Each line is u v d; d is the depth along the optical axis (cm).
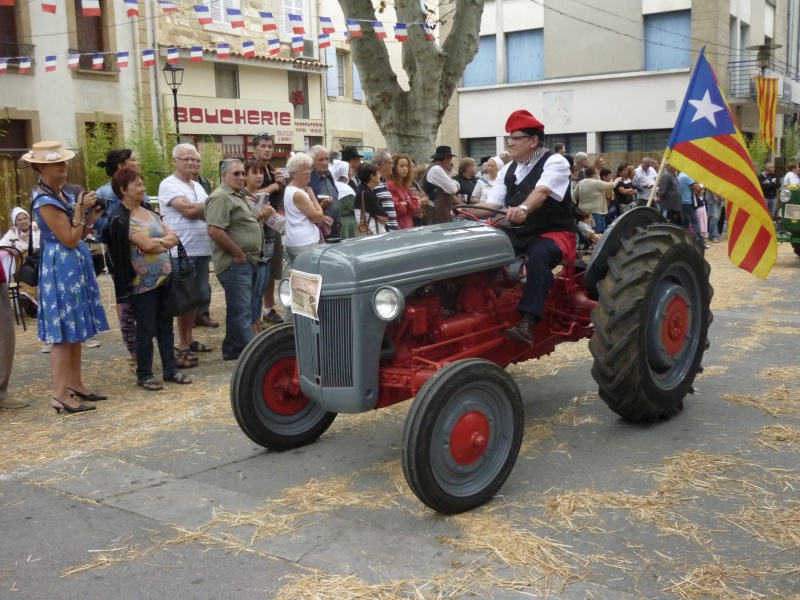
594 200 1208
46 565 329
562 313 492
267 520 364
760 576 300
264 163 737
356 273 371
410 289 389
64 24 1619
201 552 336
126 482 416
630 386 446
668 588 294
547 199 473
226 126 2047
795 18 3512
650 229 470
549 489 388
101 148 1500
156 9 1795
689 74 2420
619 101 2539
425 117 1159
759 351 648
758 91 1809
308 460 442
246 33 2050
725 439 448
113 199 648
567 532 341
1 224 1400
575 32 2572
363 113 2595
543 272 450
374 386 383
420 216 879
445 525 354
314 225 690
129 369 658
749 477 393
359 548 334
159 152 1559
